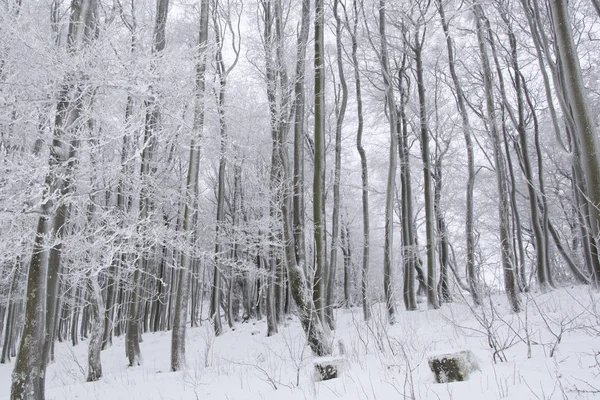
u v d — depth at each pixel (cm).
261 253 1705
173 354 943
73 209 740
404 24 1516
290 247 786
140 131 679
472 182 1420
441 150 2011
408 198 1620
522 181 2020
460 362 414
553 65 1075
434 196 2017
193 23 1546
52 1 748
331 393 441
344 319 1639
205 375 727
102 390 720
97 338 993
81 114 529
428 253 1416
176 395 572
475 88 1791
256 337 1561
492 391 364
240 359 1001
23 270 1171
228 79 1448
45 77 509
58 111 517
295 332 1485
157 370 1024
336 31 1499
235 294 2728
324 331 767
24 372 544
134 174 776
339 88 1736
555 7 800
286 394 473
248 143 1409
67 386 848
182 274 980
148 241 805
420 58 1538
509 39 1512
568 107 1190
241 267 1284
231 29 1647
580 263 1686
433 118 1983
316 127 862
